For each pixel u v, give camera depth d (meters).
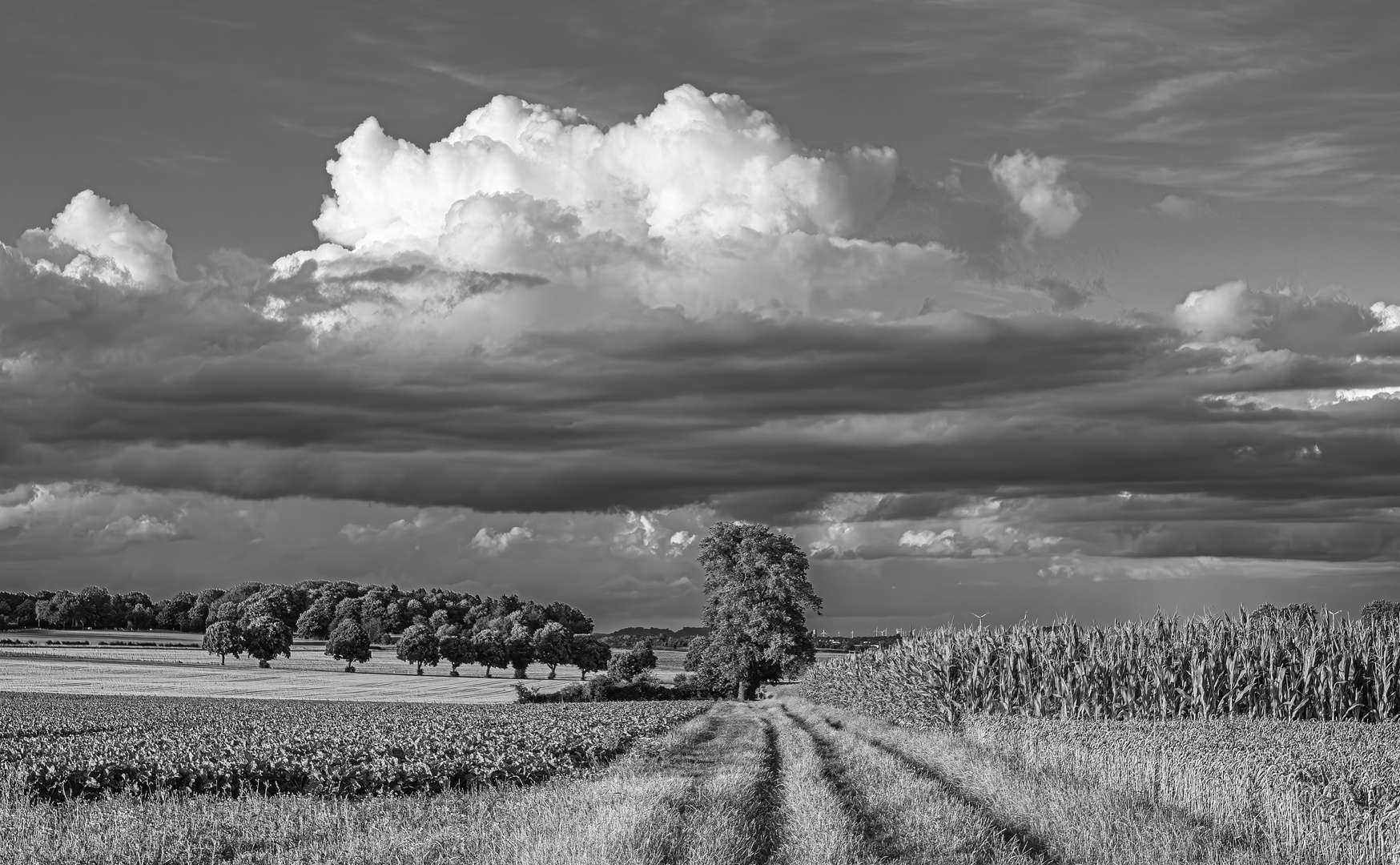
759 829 16.62
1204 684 34.97
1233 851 14.37
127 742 30.72
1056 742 25.25
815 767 24.41
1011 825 17.11
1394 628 34.88
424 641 148.75
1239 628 35.97
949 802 18.14
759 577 94.69
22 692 85.94
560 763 27.56
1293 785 17.36
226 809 19.03
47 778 23.20
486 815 17.88
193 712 57.94
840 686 61.19
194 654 162.88
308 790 23.56
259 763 24.95
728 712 60.28
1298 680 34.31
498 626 159.75
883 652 48.91
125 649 166.75
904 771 23.20
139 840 15.73
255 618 152.38
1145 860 13.95
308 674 133.25
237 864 14.49
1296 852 14.13
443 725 41.47
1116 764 20.70
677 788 19.75
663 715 50.94
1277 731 27.92
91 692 89.12
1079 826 15.74
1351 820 15.33
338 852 14.86
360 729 38.56
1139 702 35.69
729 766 26.61
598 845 13.50
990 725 31.83
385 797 22.81
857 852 14.17
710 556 96.00
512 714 54.75
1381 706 33.34
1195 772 18.52
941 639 40.34
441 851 14.69
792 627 92.31
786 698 91.69
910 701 41.59
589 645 153.75
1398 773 19.67
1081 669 36.22
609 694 95.38
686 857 13.84
